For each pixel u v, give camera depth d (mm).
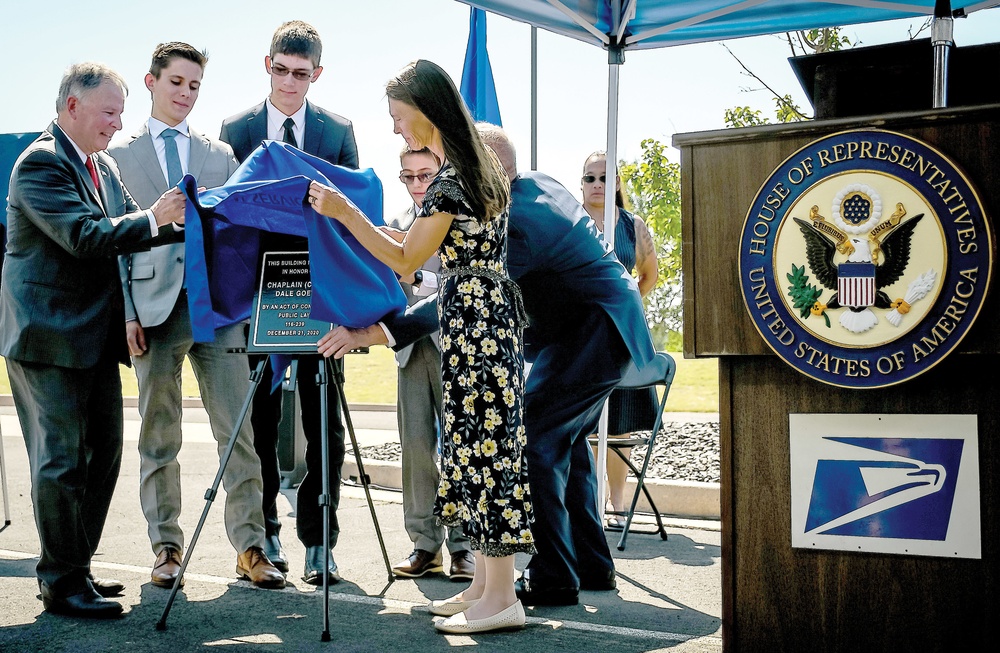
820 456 2521
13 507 6102
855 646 2486
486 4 5137
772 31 5488
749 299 2527
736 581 2607
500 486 3428
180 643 3320
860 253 2404
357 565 4668
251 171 3869
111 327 3955
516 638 3426
